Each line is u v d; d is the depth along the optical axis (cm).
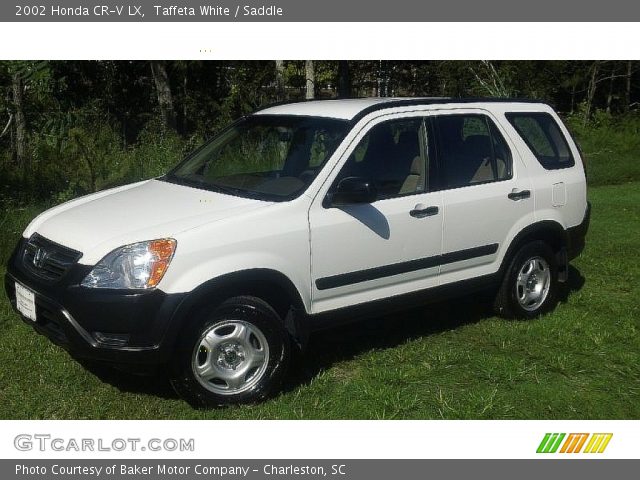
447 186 534
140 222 439
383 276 498
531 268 609
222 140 569
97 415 440
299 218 454
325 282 469
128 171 951
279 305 468
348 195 457
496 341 561
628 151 1766
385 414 447
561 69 2089
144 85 1897
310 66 1452
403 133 518
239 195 479
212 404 441
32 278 441
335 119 508
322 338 564
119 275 409
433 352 542
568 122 2000
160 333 407
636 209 1152
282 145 514
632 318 622
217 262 421
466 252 548
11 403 450
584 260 818
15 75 957
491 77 1809
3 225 784
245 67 1642
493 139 576
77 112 1062
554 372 513
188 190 503
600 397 479
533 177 594
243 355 446
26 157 1052
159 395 467
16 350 523
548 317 618
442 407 457
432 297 535
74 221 459
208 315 425
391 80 2142
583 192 637
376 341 563
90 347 408
